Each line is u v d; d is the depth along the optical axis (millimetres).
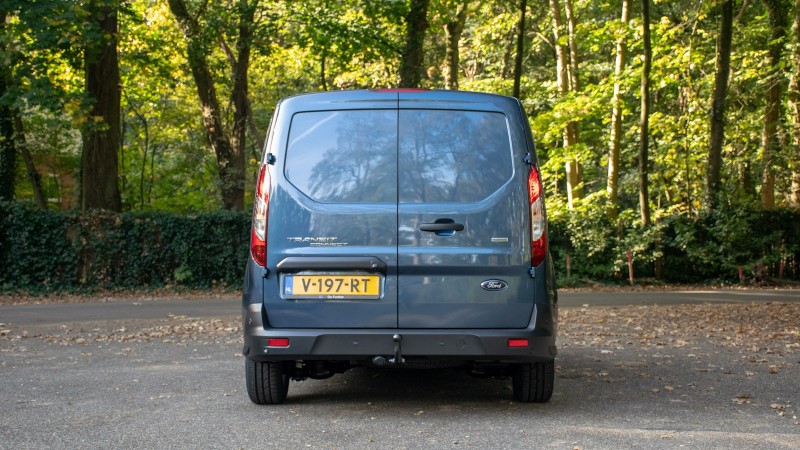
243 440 5320
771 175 27500
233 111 29766
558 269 23969
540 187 6070
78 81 25828
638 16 28016
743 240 23719
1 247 20125
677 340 10656
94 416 6051
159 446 5180
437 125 6066
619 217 24172
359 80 31703
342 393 7016
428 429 5613
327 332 5898
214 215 21375
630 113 26328
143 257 21031
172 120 35312
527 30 30094
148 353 9555
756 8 28797
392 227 5957
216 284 21391
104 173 21672
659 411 6203
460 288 5934
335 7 26516
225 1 25672
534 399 6488
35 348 10078
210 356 9289
